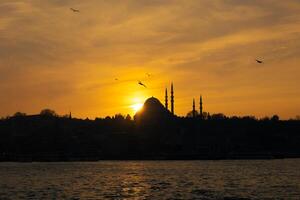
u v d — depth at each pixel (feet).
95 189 492.13
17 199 414.82
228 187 508.12
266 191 468.34
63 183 568.00
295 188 496.64
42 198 420.36
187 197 424.87
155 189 489.26
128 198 419.54
